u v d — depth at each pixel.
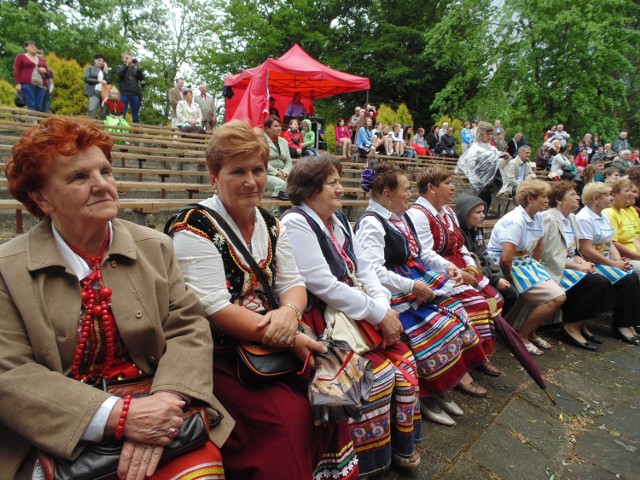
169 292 1.42
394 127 12.21
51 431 1.07
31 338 1.16
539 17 17.97
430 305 2.46
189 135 9.48
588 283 3.76
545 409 2.77
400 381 1.91
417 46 24.64
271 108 10.41
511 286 3.45
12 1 20.67
